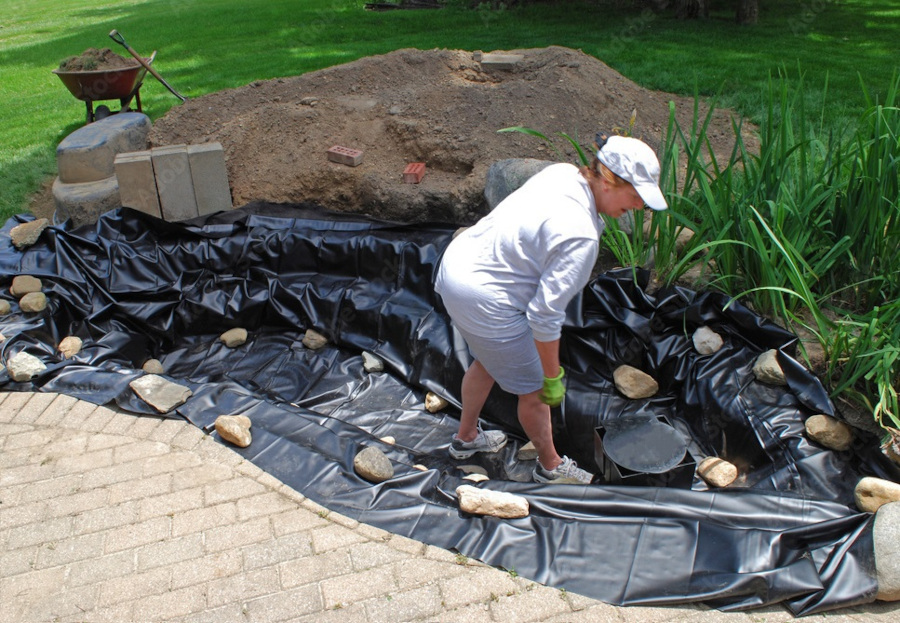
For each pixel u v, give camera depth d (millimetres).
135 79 6477
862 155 3197
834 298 3477
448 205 4516
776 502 2609
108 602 2320
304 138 5156
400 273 4086
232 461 2900
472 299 2506
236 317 4230
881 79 6914
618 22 10961
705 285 3570
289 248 4316
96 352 3824
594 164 2307
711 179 3701
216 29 12523
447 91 5320
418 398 3678
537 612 2250
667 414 3348
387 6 13797
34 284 4145
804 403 2992
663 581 2318
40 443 3027
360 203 4836
